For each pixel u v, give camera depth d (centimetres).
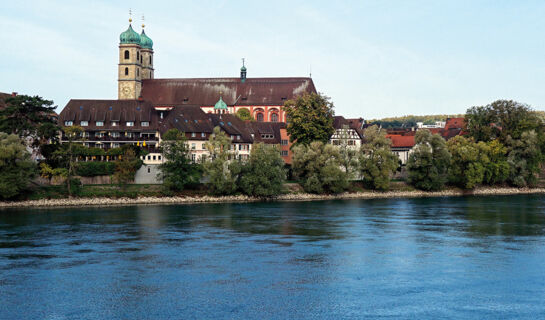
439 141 14225
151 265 6038
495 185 15488
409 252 6675
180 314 4559
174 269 5869
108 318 4481
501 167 15012
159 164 12925
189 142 14525
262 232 8038
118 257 6391
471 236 7712
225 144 12412
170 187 12294
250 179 12350
